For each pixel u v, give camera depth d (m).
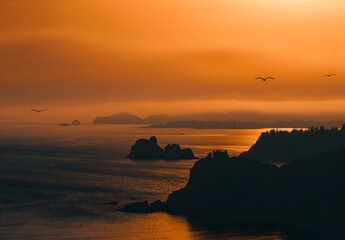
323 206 172.75
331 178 184.62
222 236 157.75
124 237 155.00
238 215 180.75
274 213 178.75
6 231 159.00
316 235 160.38
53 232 158.50
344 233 161.00
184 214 184.50
